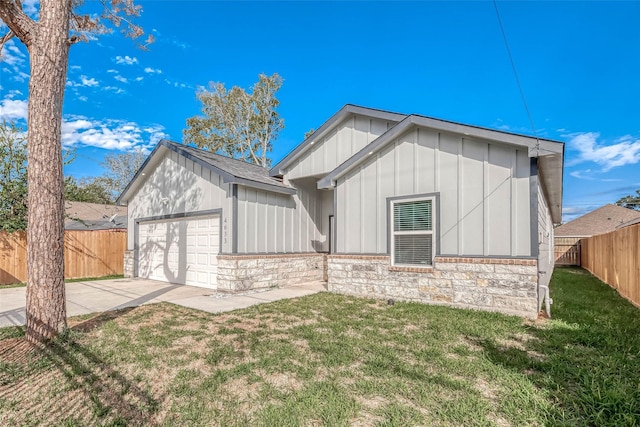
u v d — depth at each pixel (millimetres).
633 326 5152
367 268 7852
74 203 24688
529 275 5836
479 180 6484
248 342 4426
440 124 6758
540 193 7375
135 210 12258
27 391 3188
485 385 3178
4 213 11562
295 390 3100
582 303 7242
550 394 2963
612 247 9742
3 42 5680
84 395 3096
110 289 9312
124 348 4230
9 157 11891
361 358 3850
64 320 4730
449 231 6785
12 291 9094
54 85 4656
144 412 2799
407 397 2957
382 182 7773
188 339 4586
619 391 2908
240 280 8484
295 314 6031
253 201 9219
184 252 10336
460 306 6516
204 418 2678
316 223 11383
